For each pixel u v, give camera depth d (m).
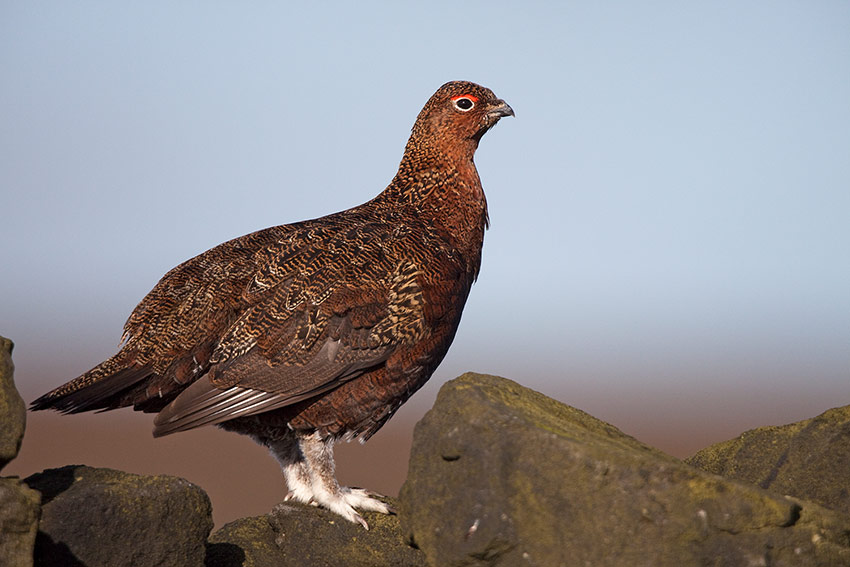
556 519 7.94
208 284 11.07
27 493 7.84
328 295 10.77
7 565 7.66
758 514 7.69
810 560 7.73
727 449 10.55
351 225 11.63
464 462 8.32
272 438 11.45
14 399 7.95
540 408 8.88
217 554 10.32
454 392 8.75
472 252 12.69
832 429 9.43
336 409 10.98
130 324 11.29
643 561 7.71
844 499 9.17
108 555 8.47
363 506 10.93
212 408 10.49
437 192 12.73
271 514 10.71
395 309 10.91
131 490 8.59
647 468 7.77
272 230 11.91
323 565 10.20
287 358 10.61
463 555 8.25
